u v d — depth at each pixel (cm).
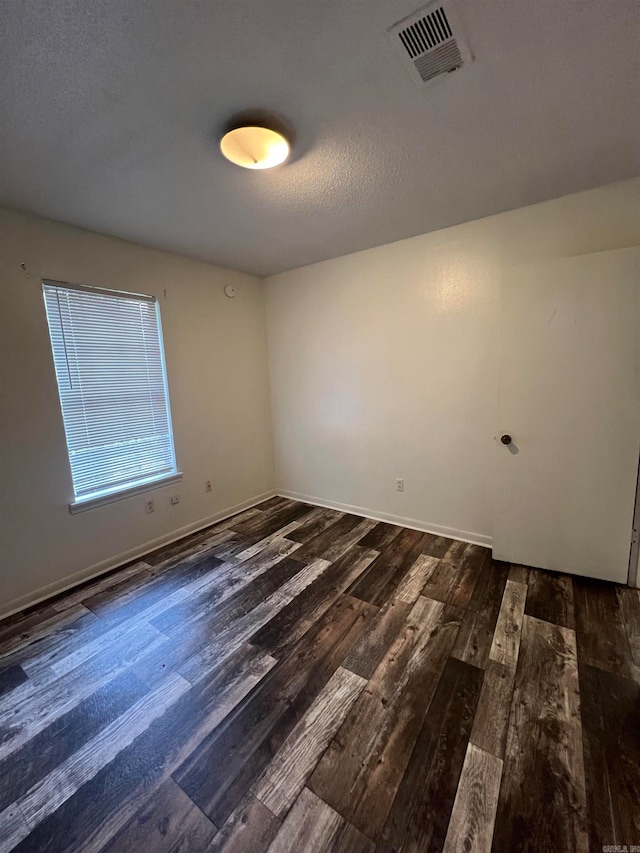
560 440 222
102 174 175
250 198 205
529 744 128
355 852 100
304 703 148
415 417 298
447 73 124
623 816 106
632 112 145
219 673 165
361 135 156
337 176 187
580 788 113
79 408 245
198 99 131
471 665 163
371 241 283
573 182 203
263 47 111
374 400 319
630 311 196
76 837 107
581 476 219
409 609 203
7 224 207
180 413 309
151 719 144
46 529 230
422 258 274
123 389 270
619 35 111
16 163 163
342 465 352
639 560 211
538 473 231
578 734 130
